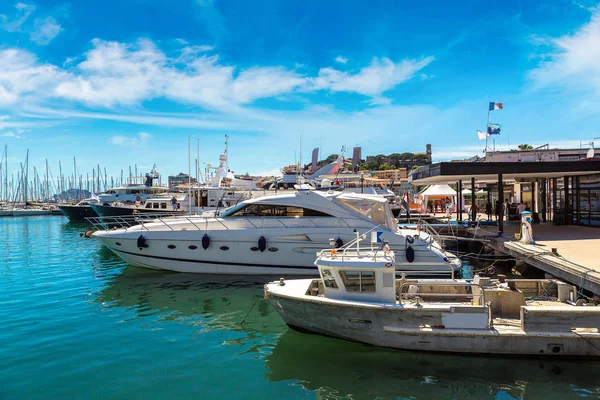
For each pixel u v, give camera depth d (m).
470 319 7.97
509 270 16.97
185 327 10.20
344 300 8.88
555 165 18.73
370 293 8.72
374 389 6.99
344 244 14.20
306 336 9.41
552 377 7.22
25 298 13.15
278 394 6.85
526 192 27.97
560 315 7.69
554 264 11.84
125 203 43.28
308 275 15.24
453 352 8.05
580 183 21.28
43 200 99.94
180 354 8.52
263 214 15.88
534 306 8.27
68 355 8.47
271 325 10.28
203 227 15.90
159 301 12.54
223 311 11.48
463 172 18.66
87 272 17.61
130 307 11.97
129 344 9.07
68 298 13.12
